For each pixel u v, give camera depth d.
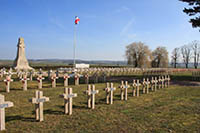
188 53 76.44
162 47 73.12
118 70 36.53
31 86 15.59
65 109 7.45
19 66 32.59
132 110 8.34
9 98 10.38
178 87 16.98
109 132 5.69
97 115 7.43
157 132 5.77
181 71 42.19
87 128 5.97
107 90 9.41
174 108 8.80
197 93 13.41
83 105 9.12
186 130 5.98
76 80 17.50
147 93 13.23
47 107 8.48
